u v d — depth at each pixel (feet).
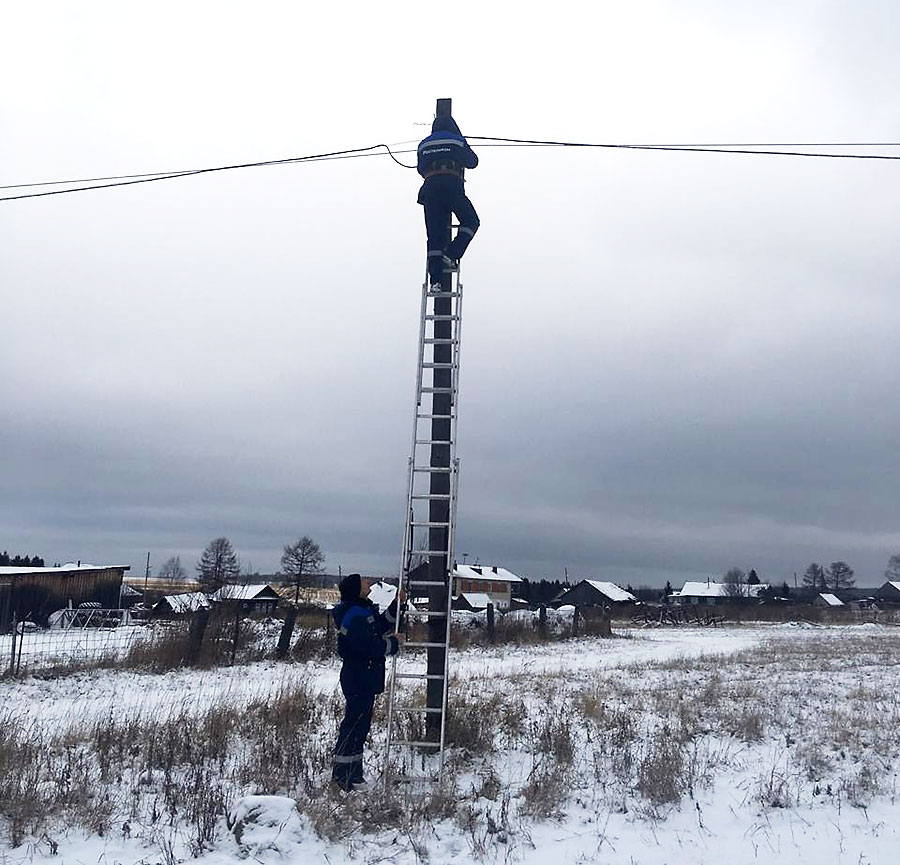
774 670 68.54
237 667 71.26
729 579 438.40
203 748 31.42
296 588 216.95
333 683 62.69
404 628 30.17
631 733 34.83
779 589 396.57
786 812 25.31
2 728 33.45
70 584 149.38
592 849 22.11
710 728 37.86
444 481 30.96
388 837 22.72
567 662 80.84
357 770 26.37
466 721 32.94
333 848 21.90
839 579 464.65
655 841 22.85
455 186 32.32
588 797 26.66
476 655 88.02
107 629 125.70
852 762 31.40
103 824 23.38
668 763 28.50
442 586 30.50
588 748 33.24
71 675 63.82
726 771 30.12
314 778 28.02
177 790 26.09
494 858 21.25
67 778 26.91
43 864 20.68
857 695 49.32
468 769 29.19
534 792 26.11
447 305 32.24
